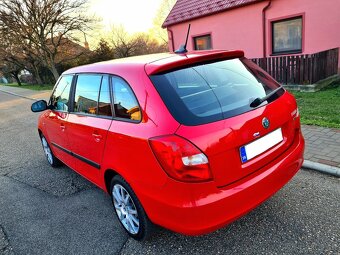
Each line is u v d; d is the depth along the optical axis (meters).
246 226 2.96
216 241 2.81
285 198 3.35
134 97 2.59
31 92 23.22
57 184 4.54
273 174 2.54
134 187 2.57
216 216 2.23
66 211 3.70
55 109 4.38
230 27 12.41
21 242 3.19
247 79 2.87
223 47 12.98
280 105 2.78
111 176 3.12
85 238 3.12
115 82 2.88
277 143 2.68
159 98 2.38
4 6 21.30
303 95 8.08
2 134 8.85
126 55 33.59
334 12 9.16
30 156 6.15
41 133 5.26
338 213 2.99
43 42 23.22
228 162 2.28
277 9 10.60
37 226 3.45
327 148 4.35
